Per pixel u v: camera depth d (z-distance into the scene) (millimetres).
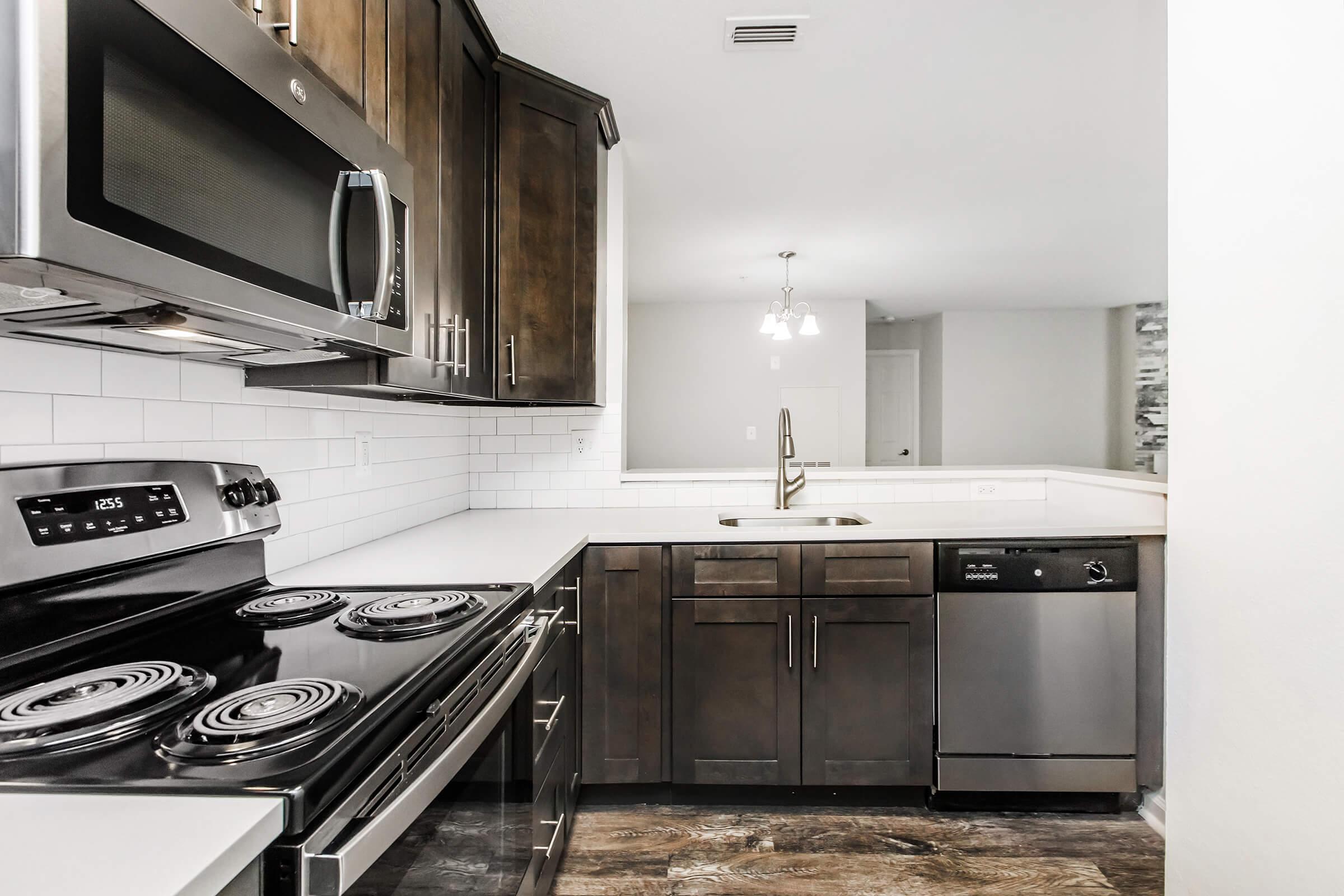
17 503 867
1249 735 939
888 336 7648
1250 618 936
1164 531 2066
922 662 2053
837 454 6504
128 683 793
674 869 1780
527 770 1344
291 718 684
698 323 6602
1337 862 820
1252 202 928
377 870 702
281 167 863
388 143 1262
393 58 1333
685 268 5102
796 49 2100
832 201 3559
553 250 2191
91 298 702
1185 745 1058
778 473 2623
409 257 1210
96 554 954
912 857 1833
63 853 492
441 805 891
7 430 885
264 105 833
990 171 3137
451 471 2475
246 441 1350
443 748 858
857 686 2055
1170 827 1092
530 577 1417
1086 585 2037
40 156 530
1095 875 1759
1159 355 6445
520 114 2096
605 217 2574
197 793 574
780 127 2652
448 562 1575
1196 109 1023
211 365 1252
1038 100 2445
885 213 3768
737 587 2051
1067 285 5660
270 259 839
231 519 1202
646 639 2045
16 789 576
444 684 892
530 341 2104
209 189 734
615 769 2045
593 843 1895
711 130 2674
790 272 5250
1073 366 6883
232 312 780
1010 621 2043
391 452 1995
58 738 647
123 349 1032
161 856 488
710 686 2055
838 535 2045
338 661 902
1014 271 5152
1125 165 3070
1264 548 913
